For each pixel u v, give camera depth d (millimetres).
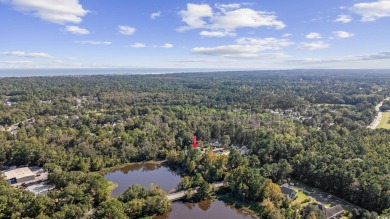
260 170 133125
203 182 124125
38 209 100188
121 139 177875
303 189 128375
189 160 152750
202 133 195000
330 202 116938
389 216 94750
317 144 160000
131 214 106250
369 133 183500
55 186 127438
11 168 149500
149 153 170875
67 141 173375
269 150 153750
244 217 110750
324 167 129375
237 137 194250
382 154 144625
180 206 118000
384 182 111688
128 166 163000
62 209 98625
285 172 133875
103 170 156625
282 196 114500
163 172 155625
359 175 120812
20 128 195875
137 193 114500
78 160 150125
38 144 161500
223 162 143625
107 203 103250
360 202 113688
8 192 106375
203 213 113188
